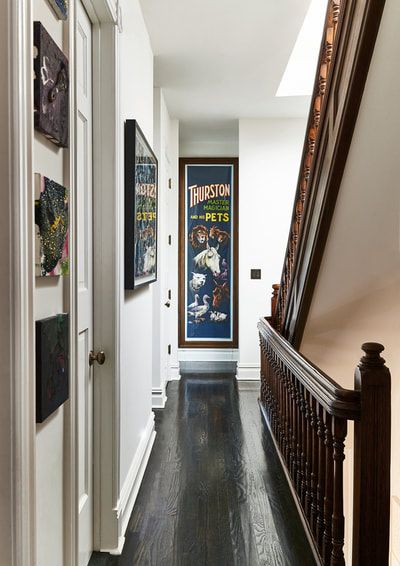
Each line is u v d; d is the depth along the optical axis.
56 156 1.12
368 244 2.05
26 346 0.88
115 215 1.94
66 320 1.13
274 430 3.18
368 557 1.44
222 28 2.92
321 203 2.05
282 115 4.69
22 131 0.86
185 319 5.83
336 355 3.13
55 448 1.11
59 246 1.07
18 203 0.85
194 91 4.01
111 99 1.93
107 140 1.93
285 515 2.28
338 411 1.48
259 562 1.91
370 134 1.63
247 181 4.82
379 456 1.44
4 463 0.85
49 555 1.07
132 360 2.43
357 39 1.50
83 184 1.81
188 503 2.38
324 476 1.83
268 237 4.85
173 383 4.85
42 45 0.96
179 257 5.78
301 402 2.22
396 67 1.38
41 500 1.02
